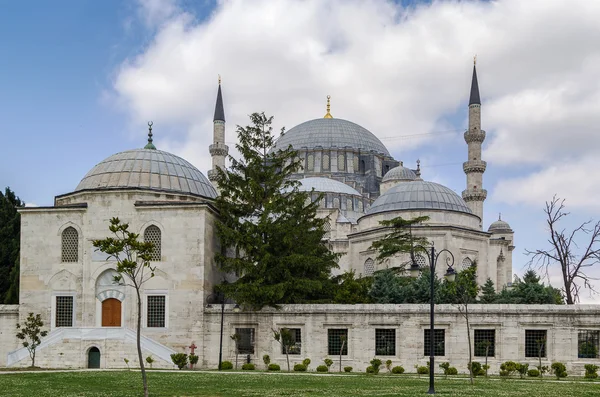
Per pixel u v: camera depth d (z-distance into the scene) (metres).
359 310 54.28
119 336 53.97
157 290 57.53
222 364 53.88
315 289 56.84
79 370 48.47
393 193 80.12
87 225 59.31
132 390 33.28
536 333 52.31
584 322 51.62
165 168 64.94
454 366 52.25
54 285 58.97
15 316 59.50
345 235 91.00
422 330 53.31
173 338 56.56
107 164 64.62
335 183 106.12
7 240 74.81
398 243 67.75
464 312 51.09
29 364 53.56
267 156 64.19
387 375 46.94
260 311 55.78
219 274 61.84
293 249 58.75
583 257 64.50
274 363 54.44
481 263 74.69
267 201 61.38
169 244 57.97
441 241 72.00
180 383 37.06
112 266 58.31
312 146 121.19
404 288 58.69
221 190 62.53
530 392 32.62
